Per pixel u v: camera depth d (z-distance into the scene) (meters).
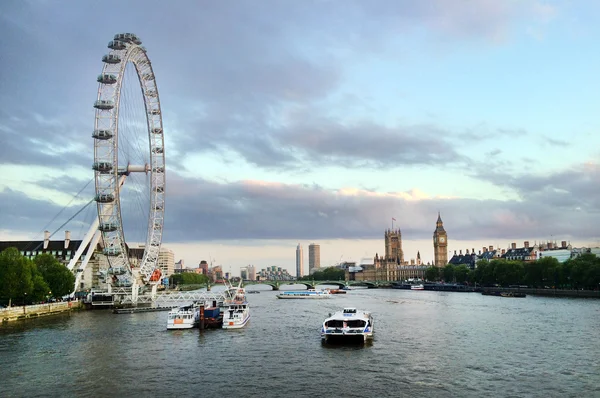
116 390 72.69
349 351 101.25
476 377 78.56
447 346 105.25
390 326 139.88
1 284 151.00
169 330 134.38
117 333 128.00
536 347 102.00
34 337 119.50
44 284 171.00
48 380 78.19
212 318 141.38
